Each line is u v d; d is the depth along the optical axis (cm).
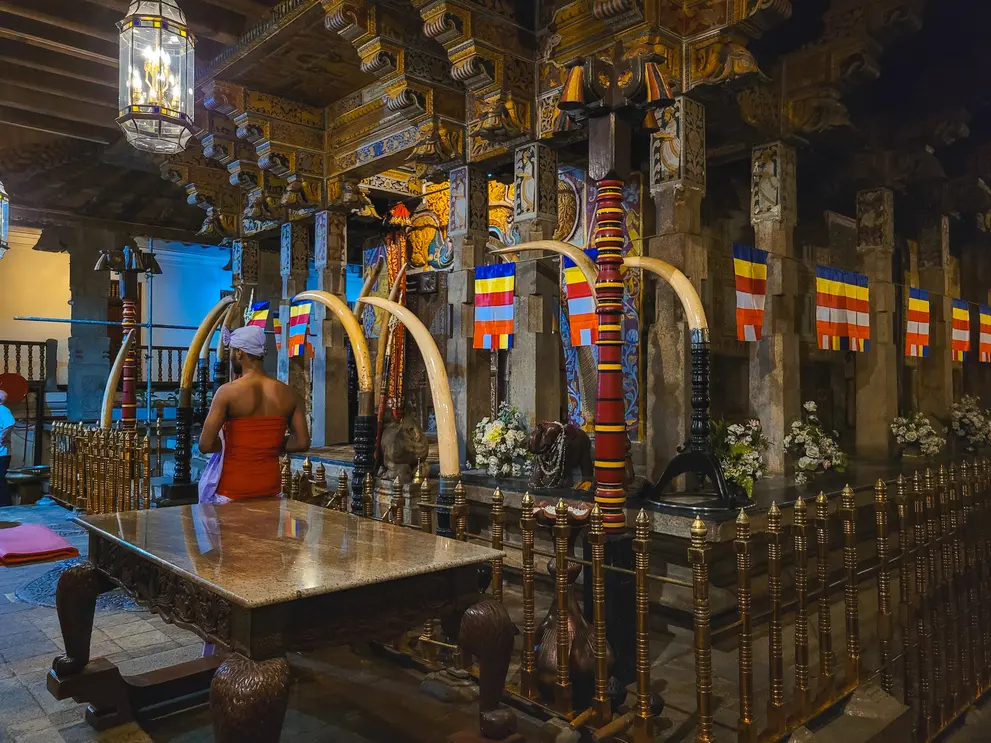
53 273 1714
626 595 399
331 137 1019
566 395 868
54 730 351
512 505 626
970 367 1227
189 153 1169
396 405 1084
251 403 425
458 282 820
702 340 533
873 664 452
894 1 644
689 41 604
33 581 607
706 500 550
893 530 741
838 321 729
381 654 444
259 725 232
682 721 372
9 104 991
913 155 852
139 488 724
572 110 423
